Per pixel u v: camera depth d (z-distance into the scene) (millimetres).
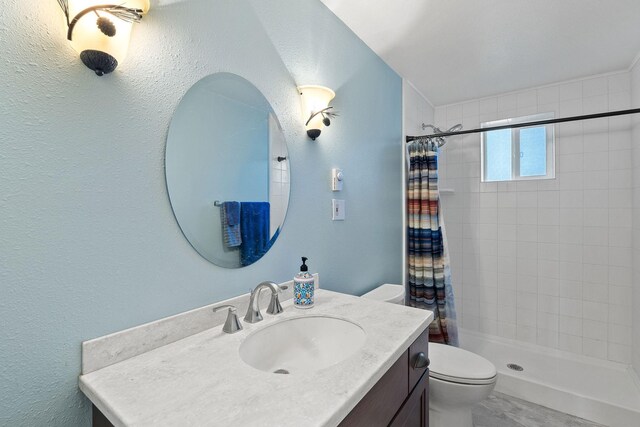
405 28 1715
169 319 847
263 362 920
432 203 2287
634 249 2133
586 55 2020
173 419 526
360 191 1806
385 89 2098
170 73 861
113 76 742
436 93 2658
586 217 2338
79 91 686
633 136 2133
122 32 695
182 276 897
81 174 691
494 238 2699
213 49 981
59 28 655
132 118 779
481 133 2766
